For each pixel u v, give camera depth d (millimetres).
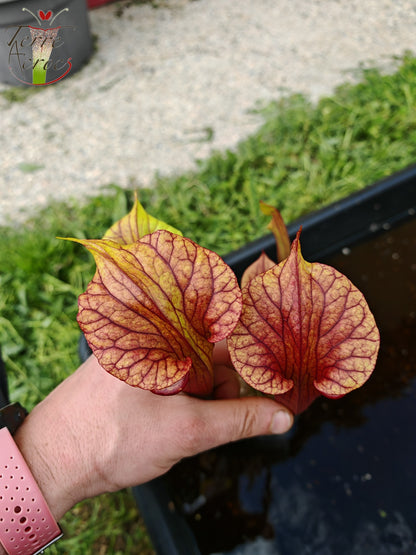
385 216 429
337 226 416
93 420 278
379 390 361
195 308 205
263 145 764
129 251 198
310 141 760
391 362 371
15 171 856
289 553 309
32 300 629
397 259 418
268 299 208
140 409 278
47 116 947
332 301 209
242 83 958
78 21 969
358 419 352
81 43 1003
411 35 1025
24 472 256
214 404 279
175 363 197
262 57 1016
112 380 286
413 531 307
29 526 255
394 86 841
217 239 659
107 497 467
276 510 323
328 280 208
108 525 453
